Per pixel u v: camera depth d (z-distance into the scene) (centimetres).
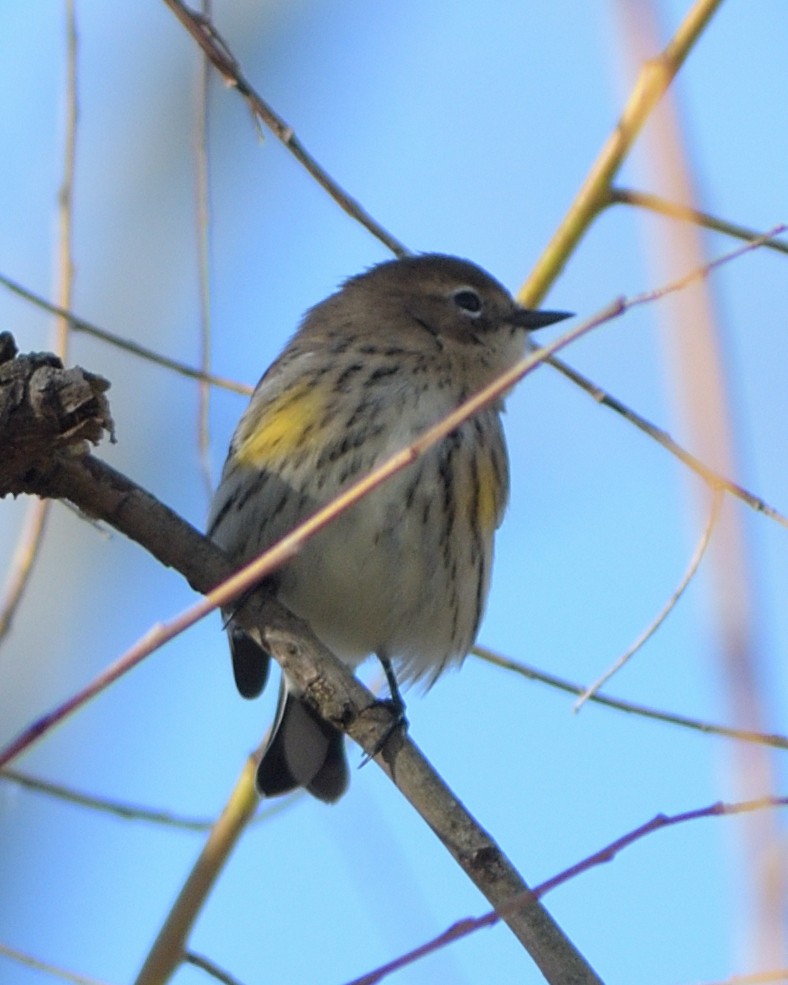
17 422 783
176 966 974
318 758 1171
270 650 911
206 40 958
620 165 1123
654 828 600
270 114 970
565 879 595
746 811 402
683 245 464
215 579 871
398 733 855
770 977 377
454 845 786
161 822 1020
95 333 1038
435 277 1251
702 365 450
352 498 576
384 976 571
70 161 1041
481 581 1177
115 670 532
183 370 1073
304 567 1115
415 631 1177
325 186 983
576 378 953
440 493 1124
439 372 1190
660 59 509
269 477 1102
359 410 1120
